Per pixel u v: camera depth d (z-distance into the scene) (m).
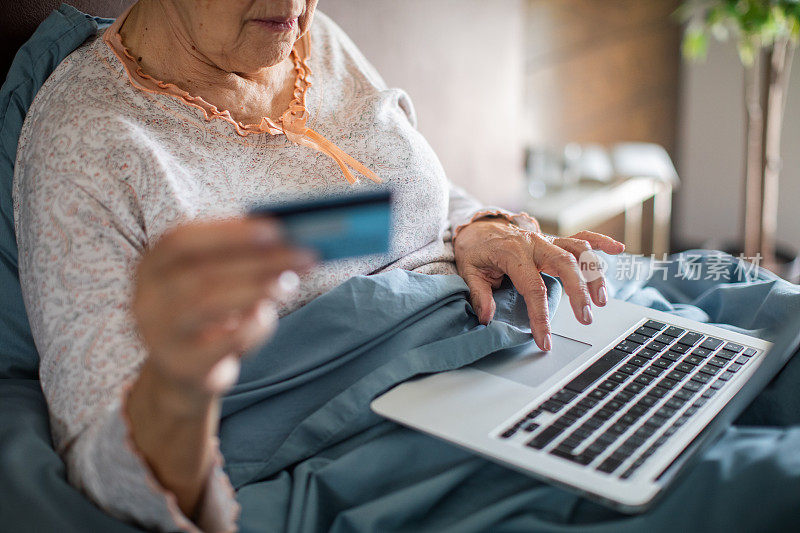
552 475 0.56
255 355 0.71
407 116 1.07
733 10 2.01
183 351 0.43
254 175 0.84
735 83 2.72
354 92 1.00
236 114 0.87
